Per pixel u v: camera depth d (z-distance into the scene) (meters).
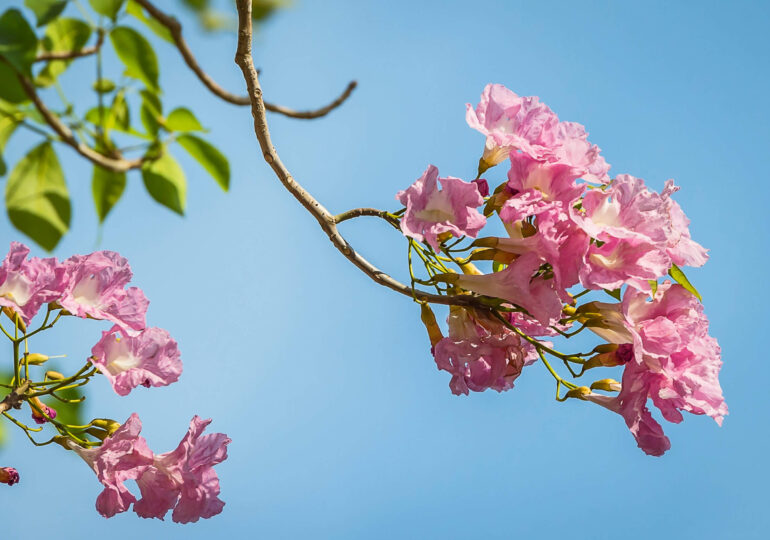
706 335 2.31
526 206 2.28
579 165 2.30
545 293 2.30
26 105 2.17
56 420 2.31
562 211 2.28
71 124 2.19
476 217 2.28
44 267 2.29
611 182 2.30
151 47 2.18
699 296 2.30
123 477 2.30
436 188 2.29
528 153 2.30
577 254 2.28
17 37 2.14
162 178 2.20
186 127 2.21
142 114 2.20
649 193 2.28
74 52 2.16
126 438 2.30
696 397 2.30
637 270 2.27
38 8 2.14
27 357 2.30
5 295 2.29
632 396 2.30
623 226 2.28
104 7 2.17
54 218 2.17
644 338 2.29
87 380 2.31
